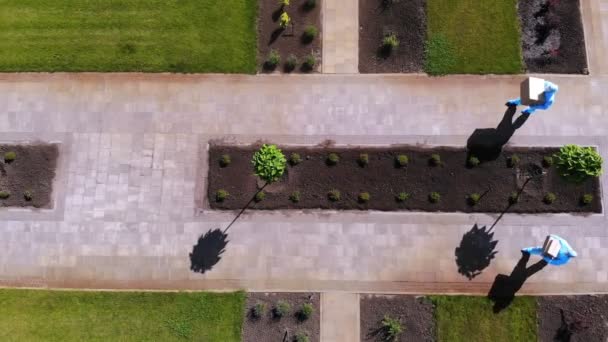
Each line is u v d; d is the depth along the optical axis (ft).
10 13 96.43
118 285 87.71
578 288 85.51
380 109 91.71
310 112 92.07
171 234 88.99
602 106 90.48
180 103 92.99
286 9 95.45
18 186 90.99
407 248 87.56
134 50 94.58
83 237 89.04
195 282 87.66
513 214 87.71
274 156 81.10
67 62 94.17
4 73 94.38
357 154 90.07
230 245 88.48
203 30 95.25
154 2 96.43
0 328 86.12
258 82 93.35
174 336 85.81
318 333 85.51
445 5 94.63
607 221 86.84
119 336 85.81
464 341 84.17
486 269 86.69
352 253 87.66
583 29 93.20
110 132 92.27
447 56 92.89
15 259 88.74
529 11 94.07
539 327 84.43
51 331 85.92
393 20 94.63
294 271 87.51
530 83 81.35
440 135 90.27
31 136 92.38
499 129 90.07
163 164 91.25
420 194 88.53
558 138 89.45
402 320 85.20
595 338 83.87
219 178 90.27
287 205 89.10
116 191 90.48
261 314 85.97
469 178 88.74
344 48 94.17
